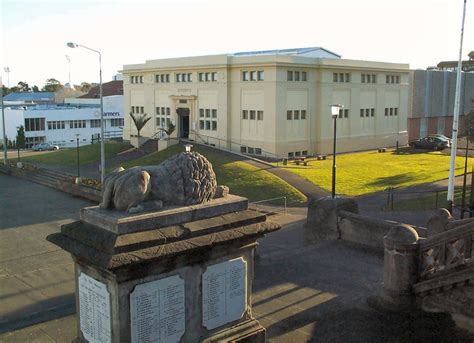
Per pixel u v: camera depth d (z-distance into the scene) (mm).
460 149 60656
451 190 26359
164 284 7305
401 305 10609
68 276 16016
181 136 59312
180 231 7324
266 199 34469
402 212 27734
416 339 9508
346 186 37531
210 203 7934
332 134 55812
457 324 9922
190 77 56938
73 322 11414
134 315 7043
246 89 51906
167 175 7668
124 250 6742
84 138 88375
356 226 16031
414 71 71312
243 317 8438
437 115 76312
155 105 61750
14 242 21750
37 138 82750
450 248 10273
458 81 27453
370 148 61531
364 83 59688
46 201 33688
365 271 13484
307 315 10625
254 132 51750
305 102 53000
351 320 10344
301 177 39688
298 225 26203
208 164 8078
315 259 14586
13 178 45281
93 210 7426
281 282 12633
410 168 46188
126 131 67000
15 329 11141
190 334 7727
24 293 14266
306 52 60250
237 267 8195
